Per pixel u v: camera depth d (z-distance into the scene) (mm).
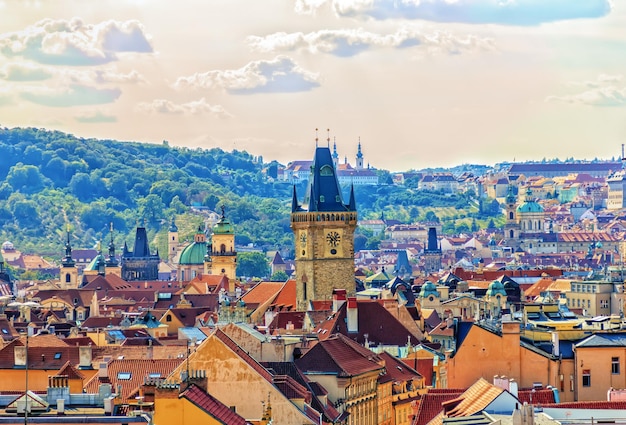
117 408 185750
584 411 191250
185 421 180125
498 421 168750
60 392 192250
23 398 189875
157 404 180000
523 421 160750
